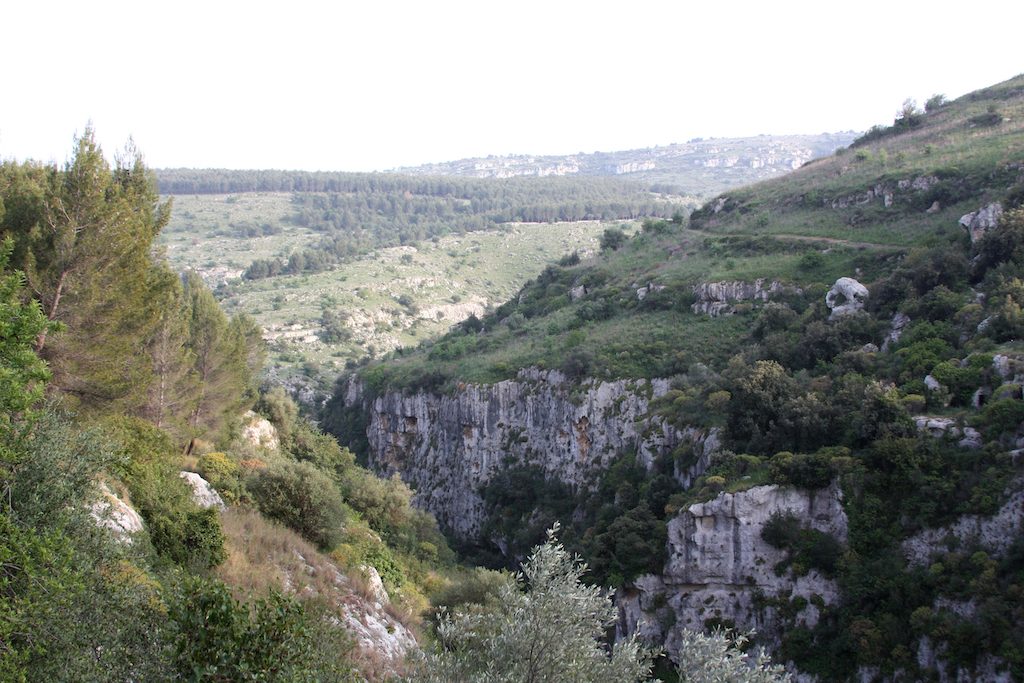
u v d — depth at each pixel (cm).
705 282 7344
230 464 3569
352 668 1734
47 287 2466
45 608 1143
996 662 2925
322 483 3350
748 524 3891
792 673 3556
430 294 19138
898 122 11088
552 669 1322
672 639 3962
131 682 1162
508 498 6894
